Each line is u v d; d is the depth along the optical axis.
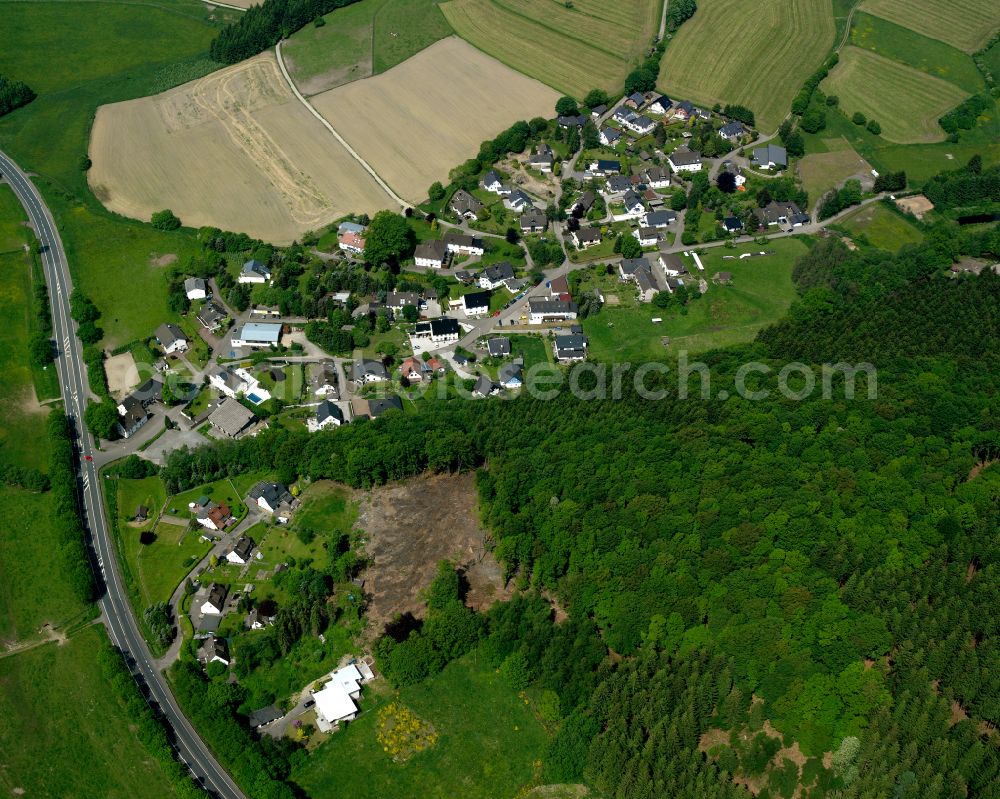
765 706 165.50
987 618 168.25
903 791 149.62
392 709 175.75
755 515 191.00
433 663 179.25
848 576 183.50
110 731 174.62
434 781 166.75
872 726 159.50
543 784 165.38
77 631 190.00
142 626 190.50
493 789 165.75
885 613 170.62
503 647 179.62
